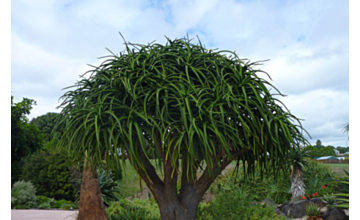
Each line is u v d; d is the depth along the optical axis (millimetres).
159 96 3469
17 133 16094
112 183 11609
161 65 3727
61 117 3818
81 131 3277
